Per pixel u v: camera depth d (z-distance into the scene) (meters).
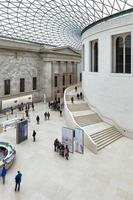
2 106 32.25
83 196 11.22
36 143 19.27
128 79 20.53
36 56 40.41
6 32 35.59
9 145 17.14
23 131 19.69
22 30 36.69
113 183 12.60
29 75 38.69
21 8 29.72
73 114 25.42
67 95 35.28
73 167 14.58
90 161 15.61
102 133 20.64
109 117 23.44
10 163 14.34
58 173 13.70
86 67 29.58
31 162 15.25
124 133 21.56
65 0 28.28
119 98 21.78
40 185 12.23
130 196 11.29
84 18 33.78
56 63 45.88
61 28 40.06
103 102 24.39
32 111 34.09
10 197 10.98
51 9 31.33
